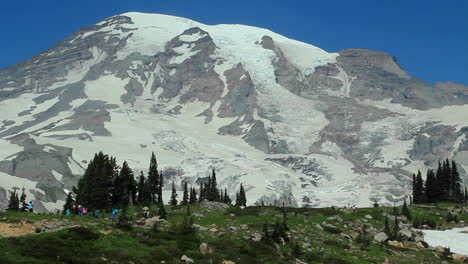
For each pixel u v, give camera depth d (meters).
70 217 66.75
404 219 104.12
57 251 47.94
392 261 70.00
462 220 108.50
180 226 66.81
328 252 69.00
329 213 101.50
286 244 69.06
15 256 45.09
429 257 76.69
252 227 77.25
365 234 86.00
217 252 59.22
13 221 55.66
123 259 50.00
